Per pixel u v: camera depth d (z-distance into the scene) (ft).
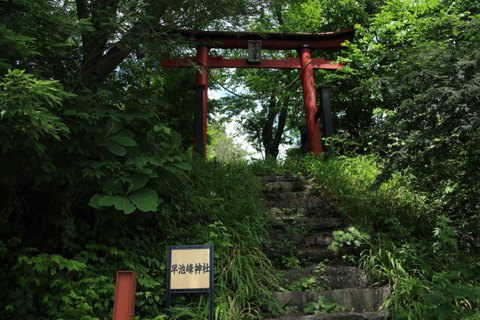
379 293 9.67
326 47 25.72
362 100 31.65
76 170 8.89
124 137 9.18
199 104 20.98
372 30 25.71
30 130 6.61
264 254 10.74
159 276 9.39
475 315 7.48
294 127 41.96
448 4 23.50
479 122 9.09
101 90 8.73
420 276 9.78
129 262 8.95
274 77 35.76
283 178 18.61
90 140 8.70
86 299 8.11
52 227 9.47
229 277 9.64
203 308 8.79
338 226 13.35
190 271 8.61
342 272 10.61
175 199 12.05
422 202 13.03
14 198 8.92
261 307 9.45
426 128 10.50
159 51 11.18
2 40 6.80
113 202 8.34
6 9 8.16
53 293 8.11
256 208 13.29
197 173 14.24
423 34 14.38
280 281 10.36
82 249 9.37
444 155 10.41
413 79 10.56
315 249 12.00
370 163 17.10
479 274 9.48
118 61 12.03
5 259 8.76
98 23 10.62
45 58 9.53
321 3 31.37
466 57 9.71
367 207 13.00
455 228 11.30
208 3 12.48
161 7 11.98
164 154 9.93
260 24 14.79
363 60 25.26
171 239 10.81
